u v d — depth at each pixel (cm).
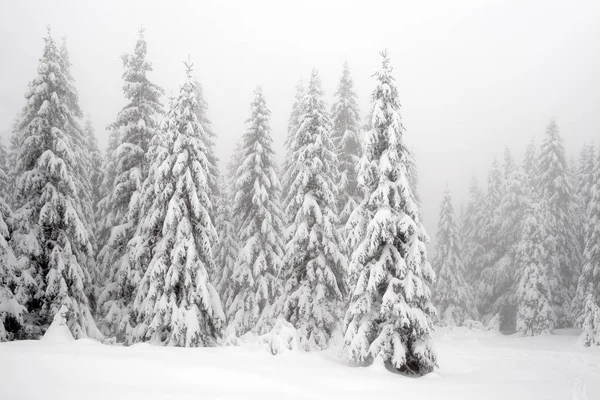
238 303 2339
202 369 1022
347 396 1016
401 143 1594
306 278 1992
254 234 2308
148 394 809
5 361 898
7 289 1553
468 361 1944
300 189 1981
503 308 4006
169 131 1731
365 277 1520
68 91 2000
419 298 1469
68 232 1845
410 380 1275
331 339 1919
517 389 1207
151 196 1831
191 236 1681
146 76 2120
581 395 1150
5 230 1538
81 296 1850
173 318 1581
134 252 1788
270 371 1155
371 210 1623
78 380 837
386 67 1620
